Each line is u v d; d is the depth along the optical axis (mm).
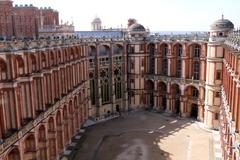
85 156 53375
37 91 43625
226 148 44656
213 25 64688
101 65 74875
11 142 34188
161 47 77875
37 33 81938
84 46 68625
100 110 75875
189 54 71750
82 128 68375
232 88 39625
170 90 77250
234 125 36188
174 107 78250
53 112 48062
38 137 43969
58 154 51812
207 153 53969
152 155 53438
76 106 63938
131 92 83562
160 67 78938
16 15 76812
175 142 59562
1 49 33656
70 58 59469
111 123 72375
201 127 67938
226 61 53094
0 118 33750
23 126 37500
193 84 71750
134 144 58688
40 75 43125
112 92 78188
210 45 64188
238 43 33812
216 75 63969
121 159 51938
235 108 35719
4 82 34844
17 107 36094
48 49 46438
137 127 69188
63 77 55031
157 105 81875
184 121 72750
